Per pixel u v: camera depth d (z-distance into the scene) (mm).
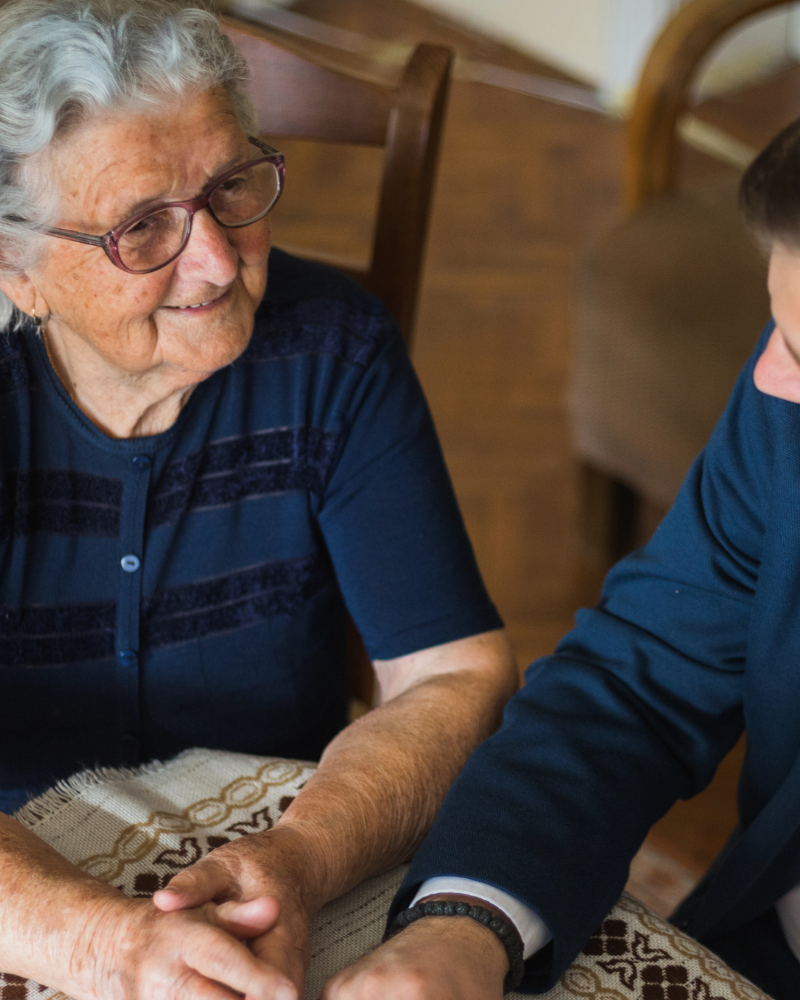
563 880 796
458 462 2729
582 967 794
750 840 907
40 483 991
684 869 1810
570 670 928
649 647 921
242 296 918
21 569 1001
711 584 896
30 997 769
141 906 761
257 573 1075
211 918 755
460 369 3027
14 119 795
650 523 2566
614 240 2264
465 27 4945
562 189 3889
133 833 858
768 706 880
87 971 747
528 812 829
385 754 936
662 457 2189
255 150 912
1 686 1040
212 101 832
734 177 2500
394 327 1079
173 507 1021
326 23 4930
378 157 3965
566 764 862
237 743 1144
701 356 2070
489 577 2414
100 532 1011
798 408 824
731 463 882
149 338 894
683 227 2271
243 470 1036
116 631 1042
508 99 4461
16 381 965
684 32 2213
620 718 898
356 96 1157
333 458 1047
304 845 830
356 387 1042
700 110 4328
